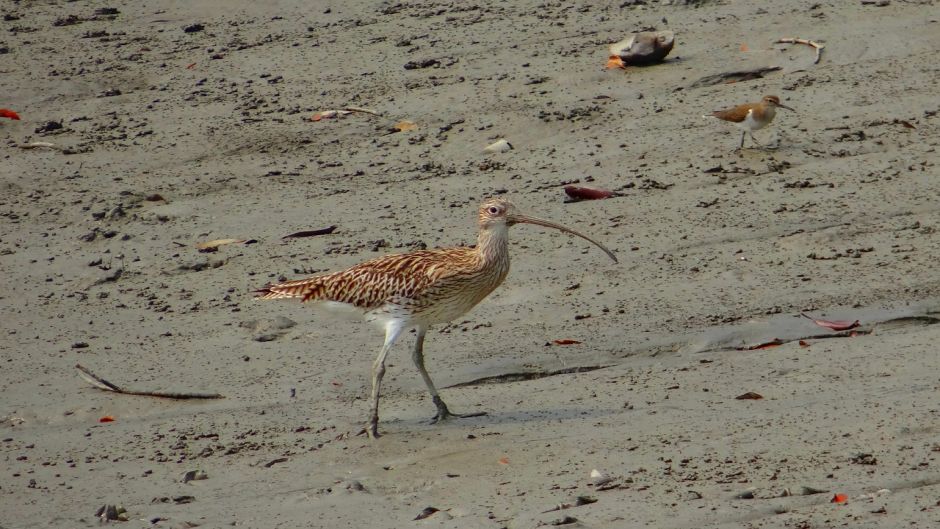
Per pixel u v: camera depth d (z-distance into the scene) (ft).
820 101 62.54
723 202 53.78
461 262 37.63
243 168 61.05
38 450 37.55
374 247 52.03
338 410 39.27
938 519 28.71
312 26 77.92
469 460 34.60
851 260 47.93
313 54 73.20
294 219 55.42
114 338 46.01
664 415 36.60
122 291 50.06
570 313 45.34
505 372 41.14
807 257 48.44
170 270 51.62
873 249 48.75
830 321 42.93
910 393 36.45
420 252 38.81
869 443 33.14
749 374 39.40
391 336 37.63
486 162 59.72
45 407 40.63
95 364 43.86
